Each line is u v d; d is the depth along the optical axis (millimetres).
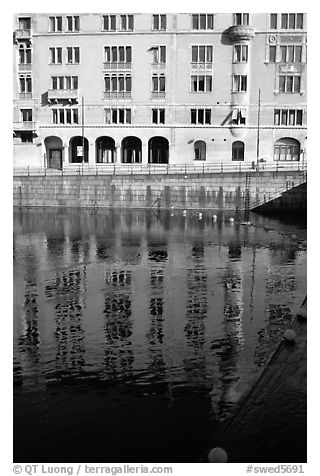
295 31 51969
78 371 9797
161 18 53219
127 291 16312
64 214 42000
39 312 13922
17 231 31844
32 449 7277
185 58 53344
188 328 12383
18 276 18656
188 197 44812
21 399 8656
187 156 54344
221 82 53281
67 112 55219
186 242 27281
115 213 42781
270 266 20516
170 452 7109
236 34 51594
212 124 53812
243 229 33031
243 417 7863
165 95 53875
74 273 19172
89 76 54406
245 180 43688
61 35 54031
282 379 9156
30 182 47000
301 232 31422
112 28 53625
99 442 7367
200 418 7875
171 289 16531
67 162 55625
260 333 11906
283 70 52562
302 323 12695
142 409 8219
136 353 10703
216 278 18219
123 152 56594
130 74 53938
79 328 12492
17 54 54844
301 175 42844
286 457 6926
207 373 9570
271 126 53219
